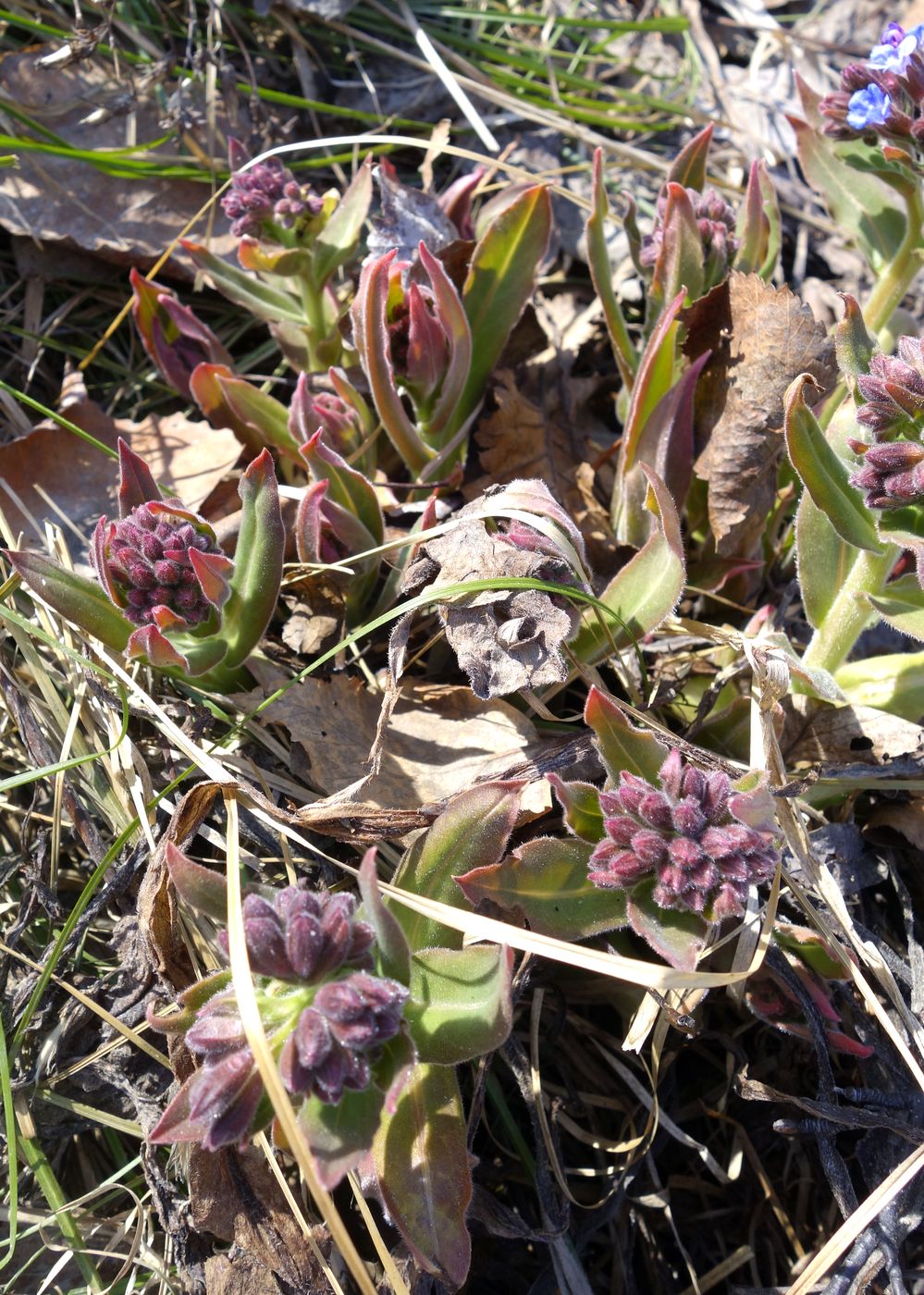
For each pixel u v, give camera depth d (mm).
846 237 385
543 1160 240
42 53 337
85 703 265
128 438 309
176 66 347
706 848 210
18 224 323
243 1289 215
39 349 322
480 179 317
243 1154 220
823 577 268
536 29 400
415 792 250
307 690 260
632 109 395
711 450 290
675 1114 261
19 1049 238
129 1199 240
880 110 271
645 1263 260
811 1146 259
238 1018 193
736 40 427
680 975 208
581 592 239
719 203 294
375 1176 212
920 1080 227
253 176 289
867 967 252
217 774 239
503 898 221
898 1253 237
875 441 231
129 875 247
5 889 262
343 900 194
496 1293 253
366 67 374
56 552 284
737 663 268
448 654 276
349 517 262
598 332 345
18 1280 230
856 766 260
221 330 339
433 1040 205
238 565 243
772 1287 250
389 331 286
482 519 255
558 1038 262
